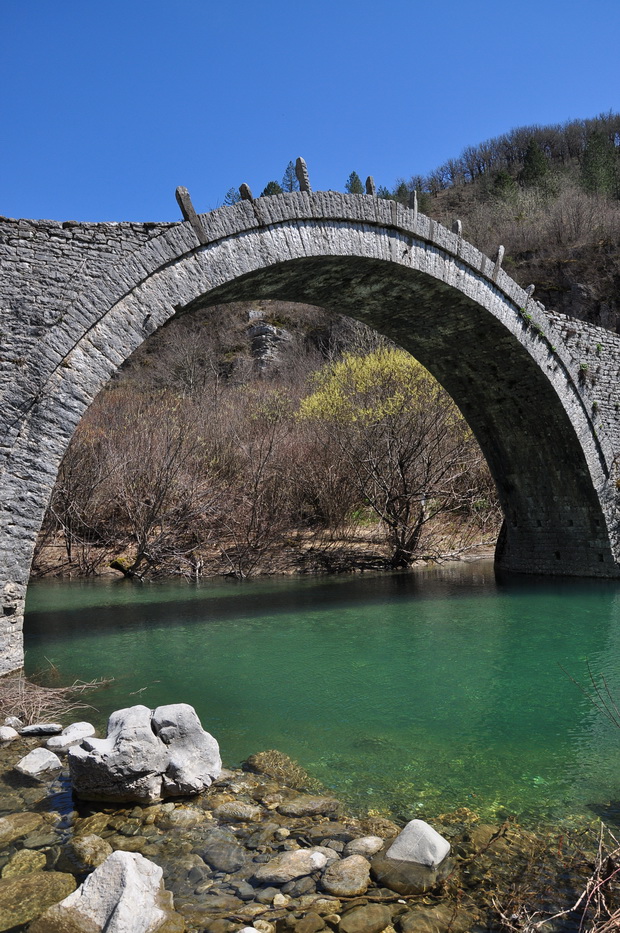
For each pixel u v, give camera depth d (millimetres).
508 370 13406
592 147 57688
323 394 19969
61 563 17172
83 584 15586
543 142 74375
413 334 13289
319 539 18719
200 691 7344
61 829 4191
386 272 10773
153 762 4613
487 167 74875
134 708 4996
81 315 7812
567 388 13289
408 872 3734
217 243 8805
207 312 44406
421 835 3916
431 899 3527
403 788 4867
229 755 5477
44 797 4633
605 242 38656
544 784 4953
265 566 16781
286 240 9391
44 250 7734
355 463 17703
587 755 5527
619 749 5664
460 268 11508
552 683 7609
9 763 5199
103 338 7980
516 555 15938
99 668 8320
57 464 7719
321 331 41312
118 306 8086
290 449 19328
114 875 3424
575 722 6344
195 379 34688
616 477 14078
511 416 14352
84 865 3781
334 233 9836
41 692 7055
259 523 17344
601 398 13922
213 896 3523
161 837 4102
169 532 16688
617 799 4703
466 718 6473
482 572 16188
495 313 12086
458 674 7988
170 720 4824
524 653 8906
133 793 4508
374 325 13008
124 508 16984
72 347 7766
